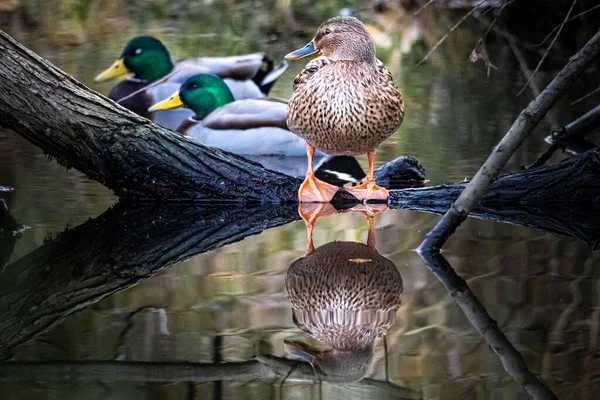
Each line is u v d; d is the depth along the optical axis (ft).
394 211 27.43
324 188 28.35
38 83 26.30
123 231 25.30
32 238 24.48
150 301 19.40
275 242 24.18
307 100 26.94
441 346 16.63
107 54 53.98
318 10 66.23
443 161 33.32
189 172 28.35
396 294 19.69
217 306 18.97
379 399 14.37
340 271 21.38
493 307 18.70
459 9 66.23
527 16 63.41
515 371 15.51
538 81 47.57
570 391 14.65
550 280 20.44
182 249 23.57
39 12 62.23
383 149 35.50
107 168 27.84
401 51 56.54
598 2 58.29
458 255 22.57
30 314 18.60
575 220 26.55
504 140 21.86
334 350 16.55
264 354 16.31
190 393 14.58
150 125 28.27
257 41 58.49
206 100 42.47
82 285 20.57
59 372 15.48
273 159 36.09
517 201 28.30
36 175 31.58
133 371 15.51
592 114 35.06
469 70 50.90
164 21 64.34
